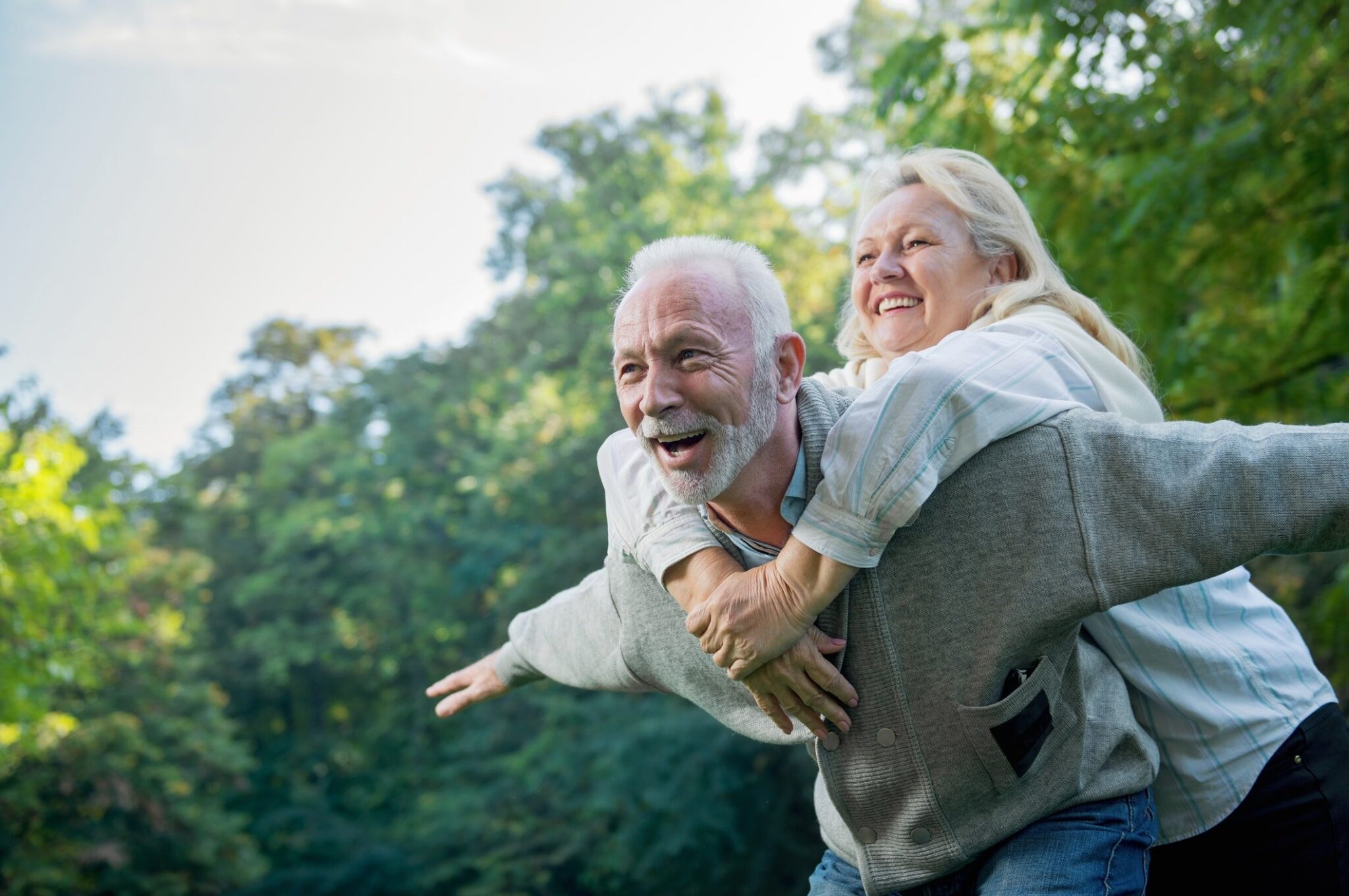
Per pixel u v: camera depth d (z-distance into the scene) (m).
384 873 24.64
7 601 9.77
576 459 24.11
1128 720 2.01
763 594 1.83
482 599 29.70
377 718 33.31
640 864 17.55
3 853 19.78
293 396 42.66
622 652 2.27
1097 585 1.79
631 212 25.62
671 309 1.75
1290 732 2.06
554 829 20.81
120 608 13.14
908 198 2.31
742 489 1.85
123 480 13.62
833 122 22.67
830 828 2.20
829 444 1.81
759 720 2.12
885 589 1.86
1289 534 1.76
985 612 1.83
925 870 2.00
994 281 2.28
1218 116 5.68
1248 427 1.85
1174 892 2.17
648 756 17.70
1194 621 2.10
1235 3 5.27
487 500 26.50
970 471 1.82
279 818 28.77
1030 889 1.88
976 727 1.88
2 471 9.67
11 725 10.96
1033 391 1.88
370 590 31.45
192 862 22.39
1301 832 2.04
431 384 32.03
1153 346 5.78
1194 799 2.09
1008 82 5.91
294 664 34.44
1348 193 5.39
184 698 24.47
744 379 1.76
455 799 23.34
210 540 36.69
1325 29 5.22
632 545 2.03
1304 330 5.95
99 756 20.72
